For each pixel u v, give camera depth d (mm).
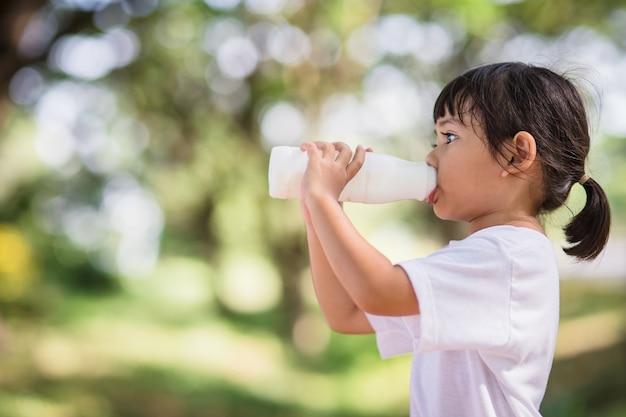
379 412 10070
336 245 1546
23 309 12141
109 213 17984
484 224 1729
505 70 1748
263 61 10828
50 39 8391
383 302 1507
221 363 13094
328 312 1994
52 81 9750
